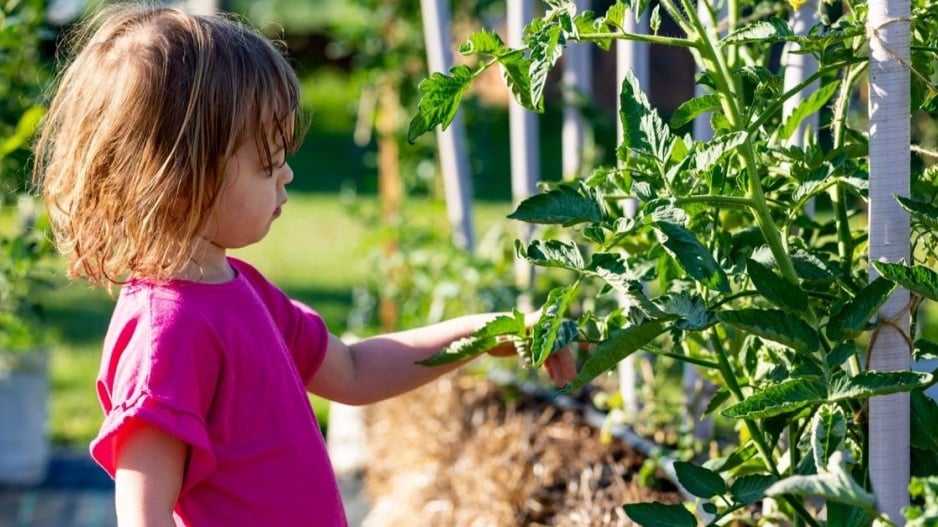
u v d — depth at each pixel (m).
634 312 1.47
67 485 4.22
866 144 1.57
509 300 3.44
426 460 3.39
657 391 2.85
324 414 5.04
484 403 3.47
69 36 2.04
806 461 1.42
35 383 4.20
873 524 1.40
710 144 1.40
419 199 6.30
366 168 11.88
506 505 2.69
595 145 3.50
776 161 1.71
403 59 5.11
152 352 1.53
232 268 1.75
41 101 2.99
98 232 1.63
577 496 2.60
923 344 1.51
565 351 1.86
